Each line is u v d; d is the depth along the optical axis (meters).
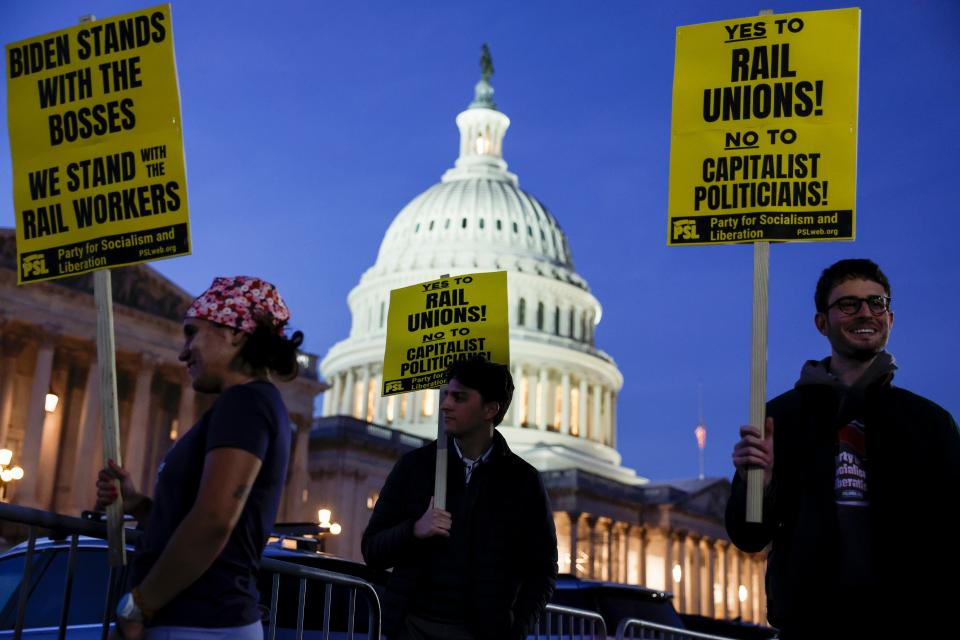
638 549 118.69
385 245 136.50
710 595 122.12
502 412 8.77
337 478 87.75
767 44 7.52
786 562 6.62
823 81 7.41
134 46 7.49
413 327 10.58
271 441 5.84
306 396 79.00
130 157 7.40
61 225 7.48
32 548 7.25
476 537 8.42
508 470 8.66
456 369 8.73
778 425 6.90
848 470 6.59
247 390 5.84
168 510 5.77
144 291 67.06
